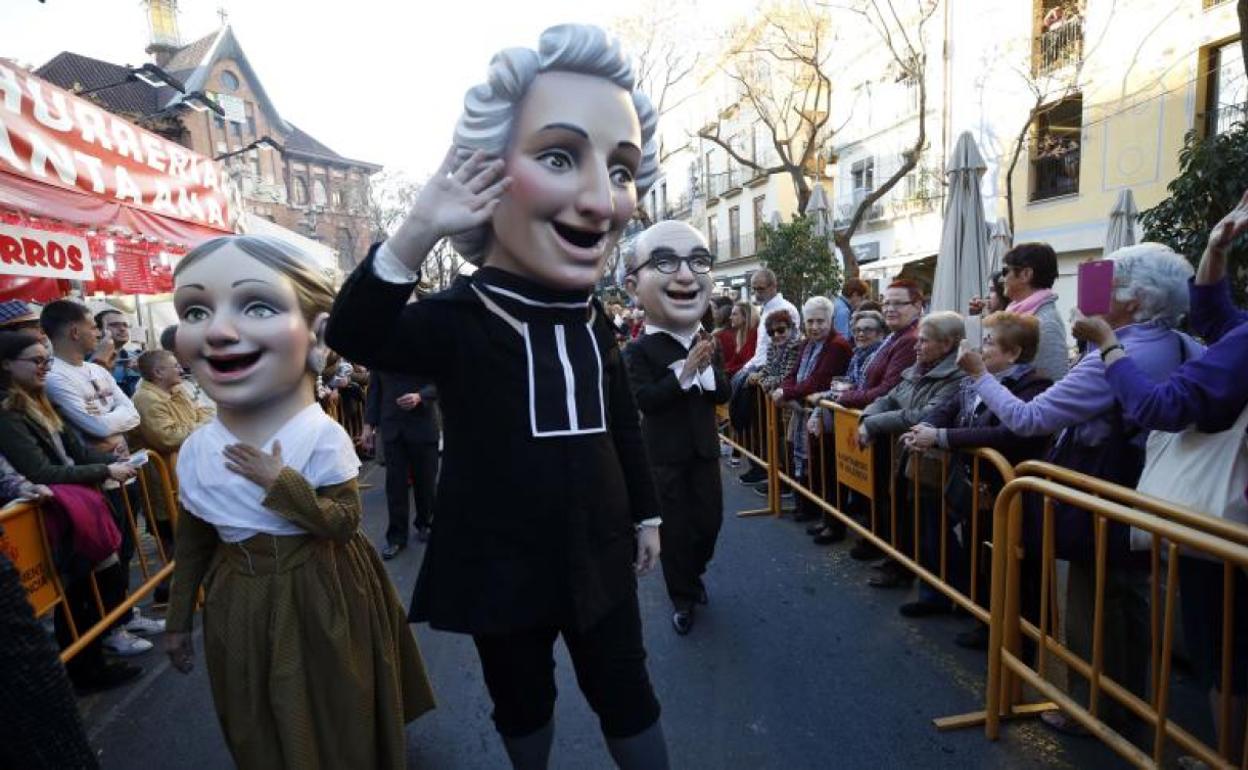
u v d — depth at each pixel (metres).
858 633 3.44
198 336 1.97
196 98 15.35
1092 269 2.24
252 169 33.56
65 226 4.66
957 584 3.42
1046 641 2.40
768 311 6.01
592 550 1.84
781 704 2.89
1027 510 2.60
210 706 3.12
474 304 1.79
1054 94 13.45
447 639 3.65
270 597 2.02
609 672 1.96
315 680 2.04
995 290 4.57
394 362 1.68
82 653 3.23
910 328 4.17
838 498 4.45
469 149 1.70
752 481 6.27
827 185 23.23
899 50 17.91
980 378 2.73
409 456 5.09
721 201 30.08
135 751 2.82
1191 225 5.21
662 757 2.02
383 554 4.91
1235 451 1.98
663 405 3.46
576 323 1.88
